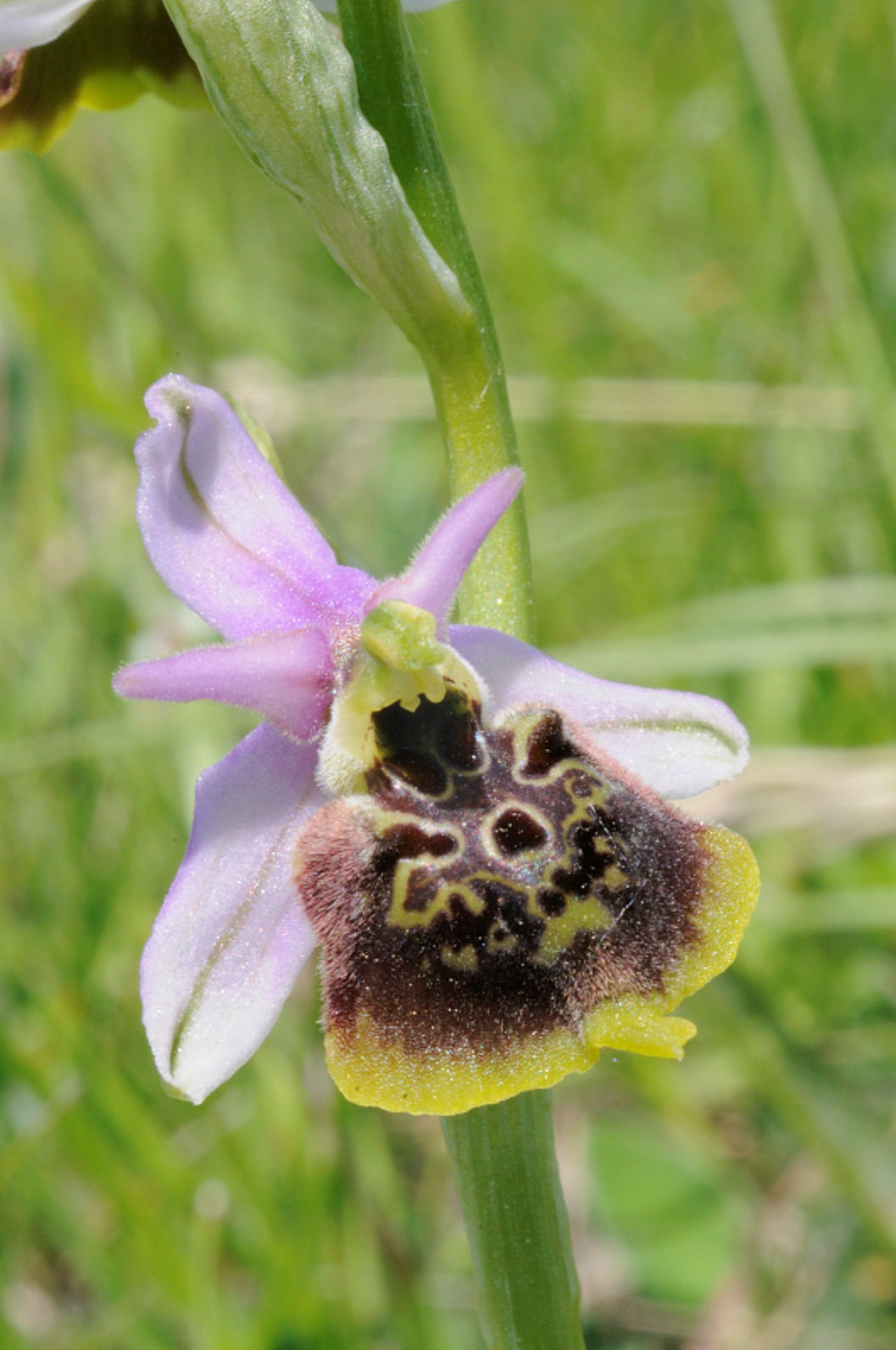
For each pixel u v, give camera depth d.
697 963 0.13
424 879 0.13
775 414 0.20
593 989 0.13
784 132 0.19
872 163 0.22
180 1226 0.16
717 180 0.22
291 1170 0.16
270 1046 0.17
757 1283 0.17
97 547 0.19
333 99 0.13
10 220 0.21
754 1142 0.17
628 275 0.22
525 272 0.20
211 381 0.20
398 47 0.13
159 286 0.21
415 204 0.13
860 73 0.22
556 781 0.13
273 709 0.13
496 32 0.25
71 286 0.20
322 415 0.21
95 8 0.14
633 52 0.23
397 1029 0.12
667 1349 0.17
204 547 0.13
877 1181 0.16
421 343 0.13
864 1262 0.17
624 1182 0.17
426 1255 0.17
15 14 0.13
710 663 0.18
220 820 0.13
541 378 0.21
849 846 0.18
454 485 0.13
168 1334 0.16
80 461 0.20
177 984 0.13
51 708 0.19
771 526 0.20
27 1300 0.17
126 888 0.18
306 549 0.13
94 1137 0.16
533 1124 0.13
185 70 0.14
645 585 0.20
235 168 0.24
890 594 0.18
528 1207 0.13
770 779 0.17
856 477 0.20
